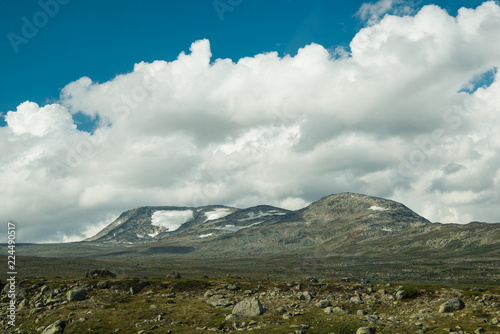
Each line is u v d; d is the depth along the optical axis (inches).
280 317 1450.5
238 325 1343.5
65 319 1503.4
